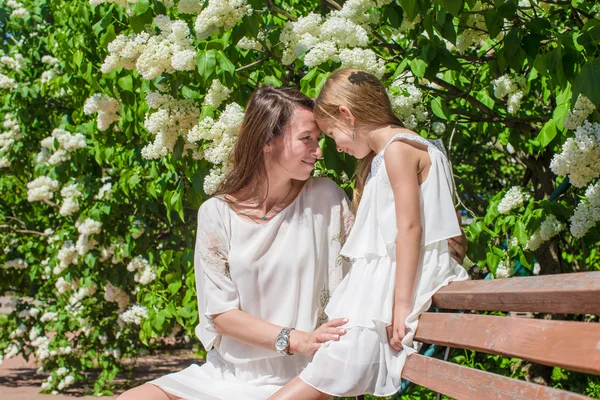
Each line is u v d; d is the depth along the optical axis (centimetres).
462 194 698
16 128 973
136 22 402
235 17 370
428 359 234
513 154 652
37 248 1086
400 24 388
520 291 189
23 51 1005
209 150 371
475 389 204
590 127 337
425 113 360
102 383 1034
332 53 352
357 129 282
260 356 289
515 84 431
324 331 262
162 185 548
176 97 391
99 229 760
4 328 1126
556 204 418
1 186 1075
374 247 265
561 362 169
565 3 394
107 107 530
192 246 644
